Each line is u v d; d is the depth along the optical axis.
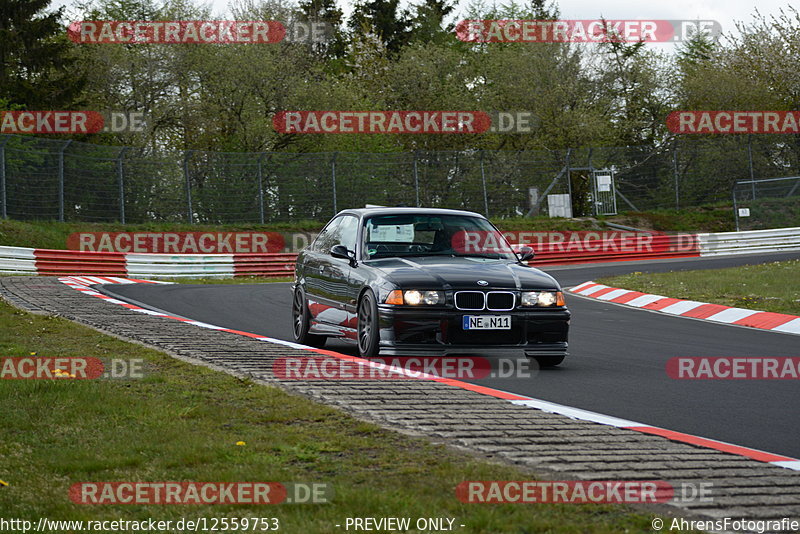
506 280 19.52
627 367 20.39
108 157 69.50
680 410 15.23
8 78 92.75
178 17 111.06
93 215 68.44
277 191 76.38
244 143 99.12
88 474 10.02
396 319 18.88
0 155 63.19
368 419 12.88
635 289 42.53
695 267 60.41
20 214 64.38
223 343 21.58
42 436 11.78
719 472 10.26
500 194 85.44
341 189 78.56
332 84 109.69
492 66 119.19
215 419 12.75
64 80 93.75
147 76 99.06
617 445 11.56
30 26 92.12
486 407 14.05
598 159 94.44
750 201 92.19
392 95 109.19
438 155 83.44
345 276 21.23
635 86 118.81
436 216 22.42
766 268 53.03
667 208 95.00
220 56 100.62
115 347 20.42
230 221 74.50
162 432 11.89
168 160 72.56
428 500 8.83
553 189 88.38
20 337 22.12
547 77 108.50
